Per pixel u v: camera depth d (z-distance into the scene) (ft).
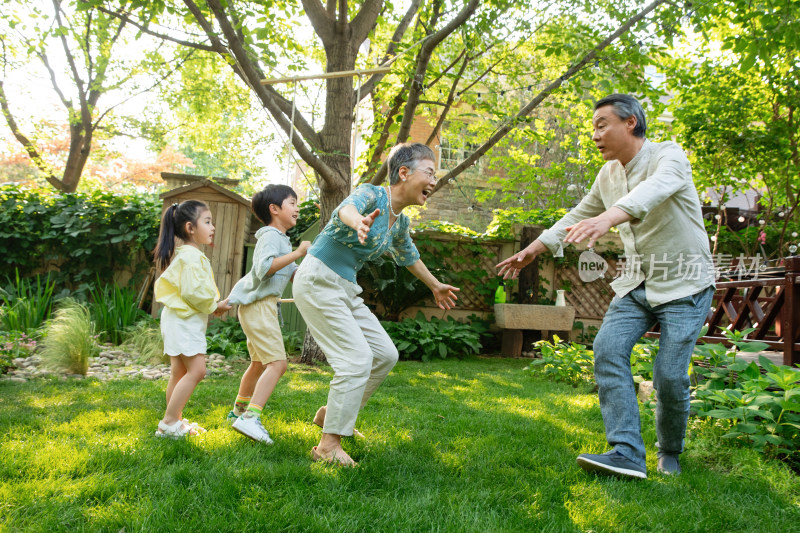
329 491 6.48
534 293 25.50
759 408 9.34
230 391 13.04
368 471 7.27
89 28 31.14
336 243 7.85
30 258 25.45
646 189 7.00
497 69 25.84
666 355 7.59
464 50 20.90
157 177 64.23
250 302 9.23
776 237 28.40
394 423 10.30
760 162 26.86
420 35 19.74
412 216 29.73
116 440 8.14
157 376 15.49
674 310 7.62
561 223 8.84
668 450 8.20
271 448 8.16
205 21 16.25
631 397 7.79
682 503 6.77
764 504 6.94
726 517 6.38
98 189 25.52
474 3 15.55
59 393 12.32
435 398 13.32
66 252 25.50
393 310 25.12
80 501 5.94
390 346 8.46
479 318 26.14
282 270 9.53
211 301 8.84
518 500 6.69
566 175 38.60
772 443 8.66
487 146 19.94
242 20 16.26
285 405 11.50
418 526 5.72
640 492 7.05
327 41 19.11
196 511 5.77
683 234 7.55
